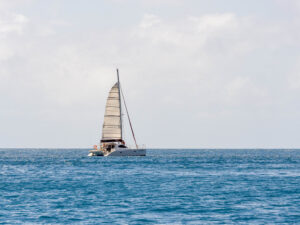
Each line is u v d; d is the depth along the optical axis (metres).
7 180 132.62
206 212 78.06
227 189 109.12
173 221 70.69
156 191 105.50
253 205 85.06
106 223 69.12
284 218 73.12
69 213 76.75
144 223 69.31
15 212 77.50
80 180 132.25
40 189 110.12
